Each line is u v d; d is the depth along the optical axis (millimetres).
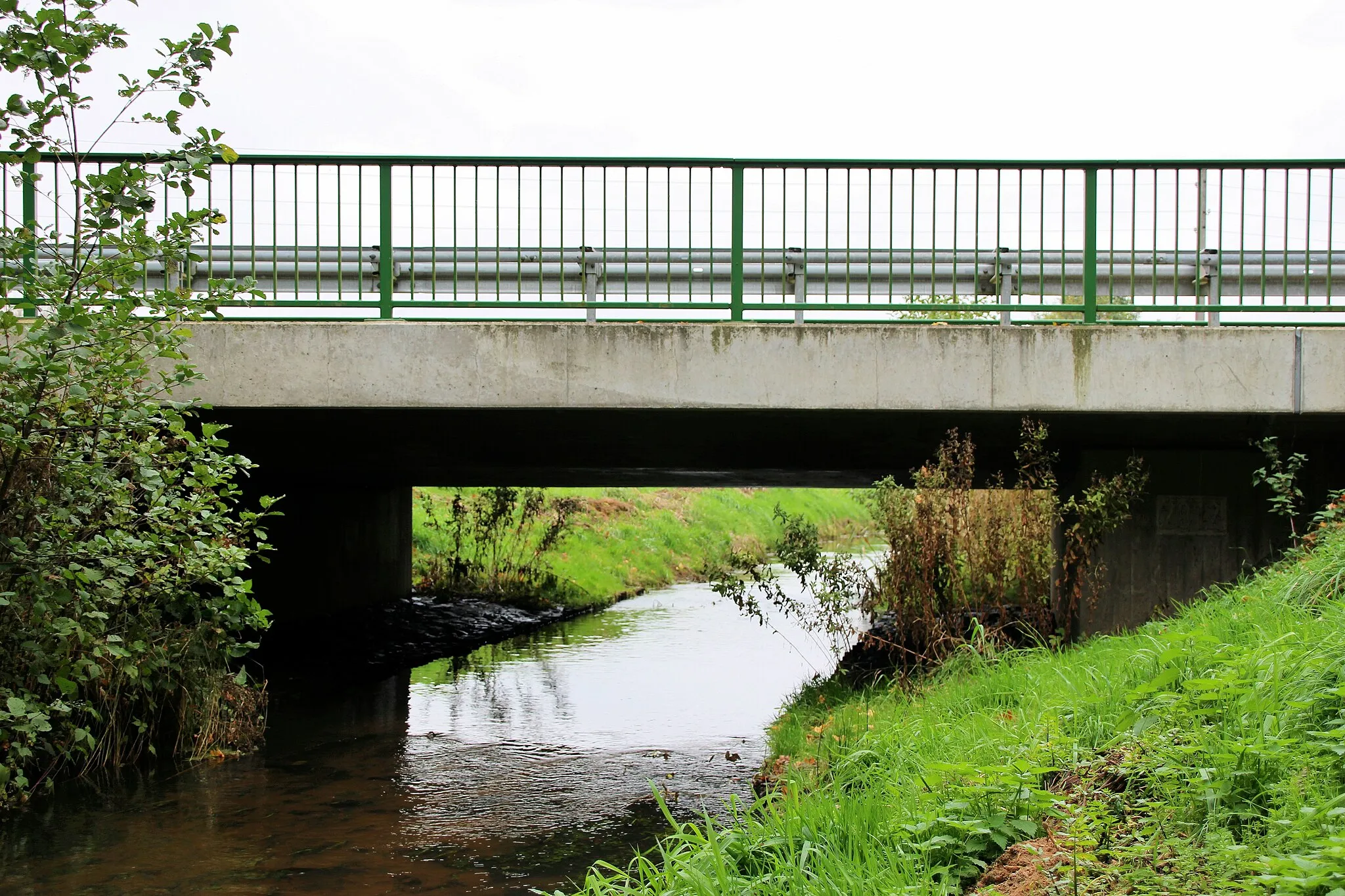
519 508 22516
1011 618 10734
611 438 10992
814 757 7000
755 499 38812
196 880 5879
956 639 8516
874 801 4977
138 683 7977
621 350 8453
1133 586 9406
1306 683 4695
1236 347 8422
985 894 4008
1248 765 4230
